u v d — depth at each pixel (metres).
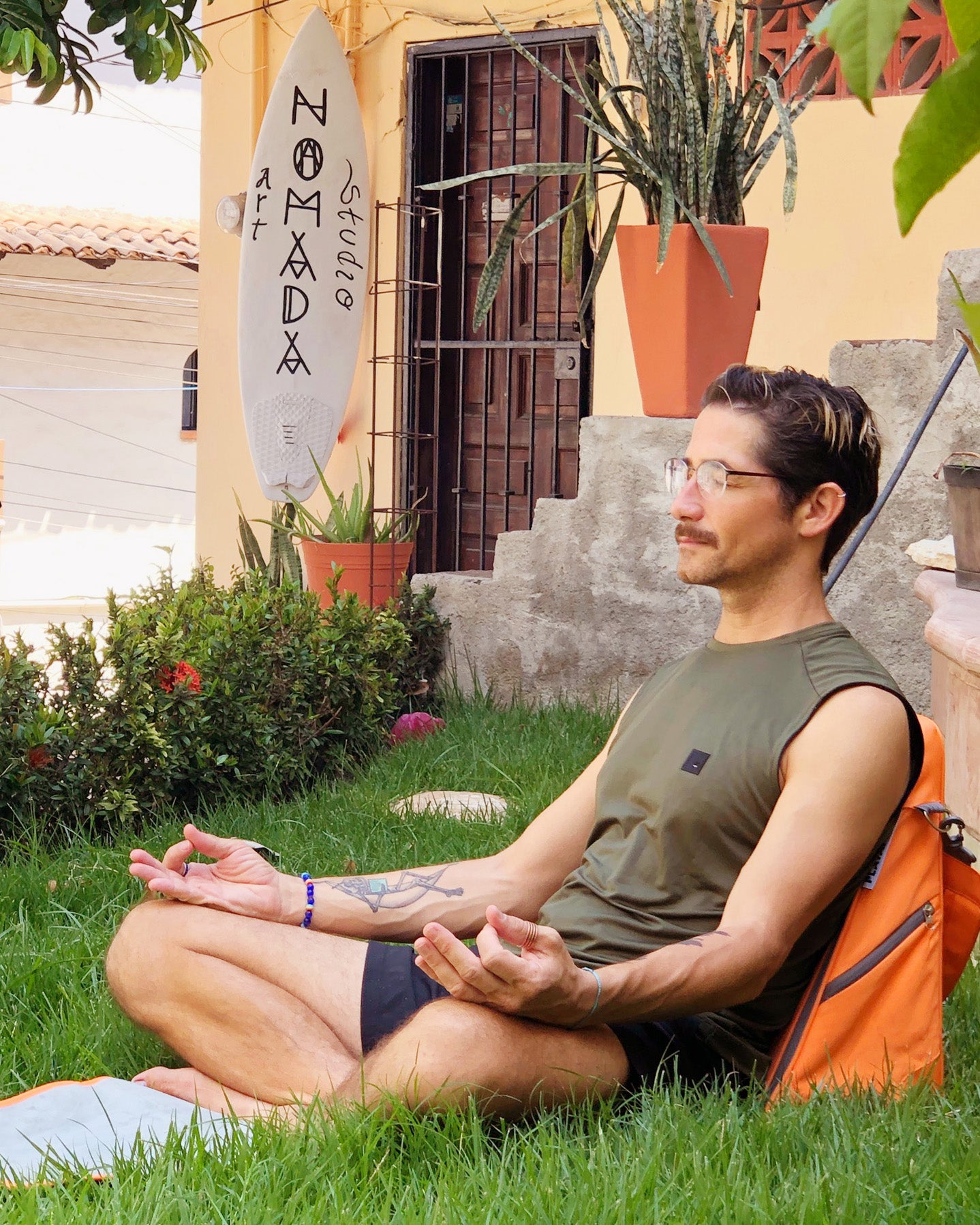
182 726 4.81
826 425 2.25
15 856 4.15
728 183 5.56
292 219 7.37
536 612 6.41
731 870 2.22
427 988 2.30
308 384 7.46
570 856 2.57
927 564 4.55
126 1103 2.33
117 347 20.67
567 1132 2.08
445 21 7.57
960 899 2.25
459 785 5.12
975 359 0.77
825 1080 2.19
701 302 5.59
